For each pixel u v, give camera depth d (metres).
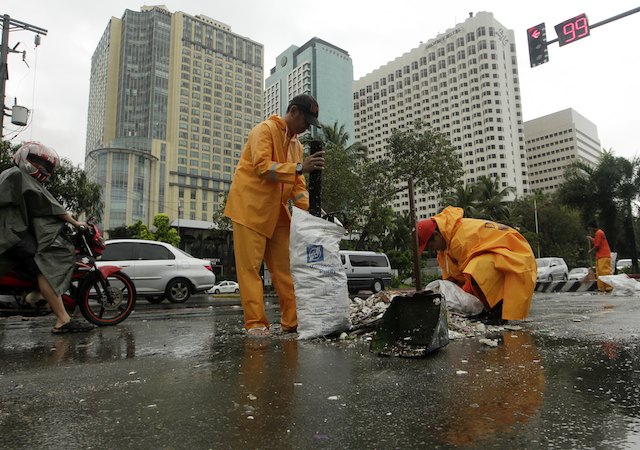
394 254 34.09
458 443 1.24
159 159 95.19
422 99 122.94
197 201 99.75
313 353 2.53
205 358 2.45
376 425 1.39
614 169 27.41
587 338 2.87
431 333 2.53
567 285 10.95
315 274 3.13
